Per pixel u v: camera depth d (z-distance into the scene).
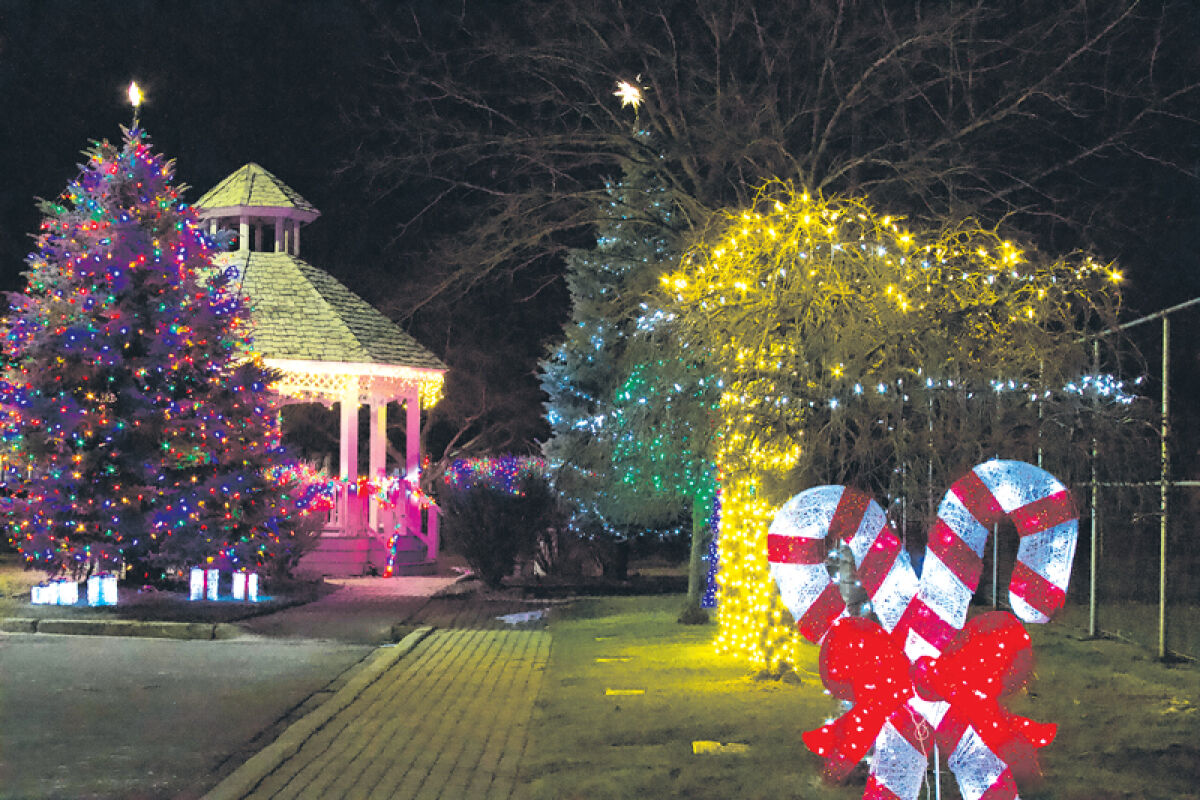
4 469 19.45
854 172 18.25
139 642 15.39
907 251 10.31
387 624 17.58
